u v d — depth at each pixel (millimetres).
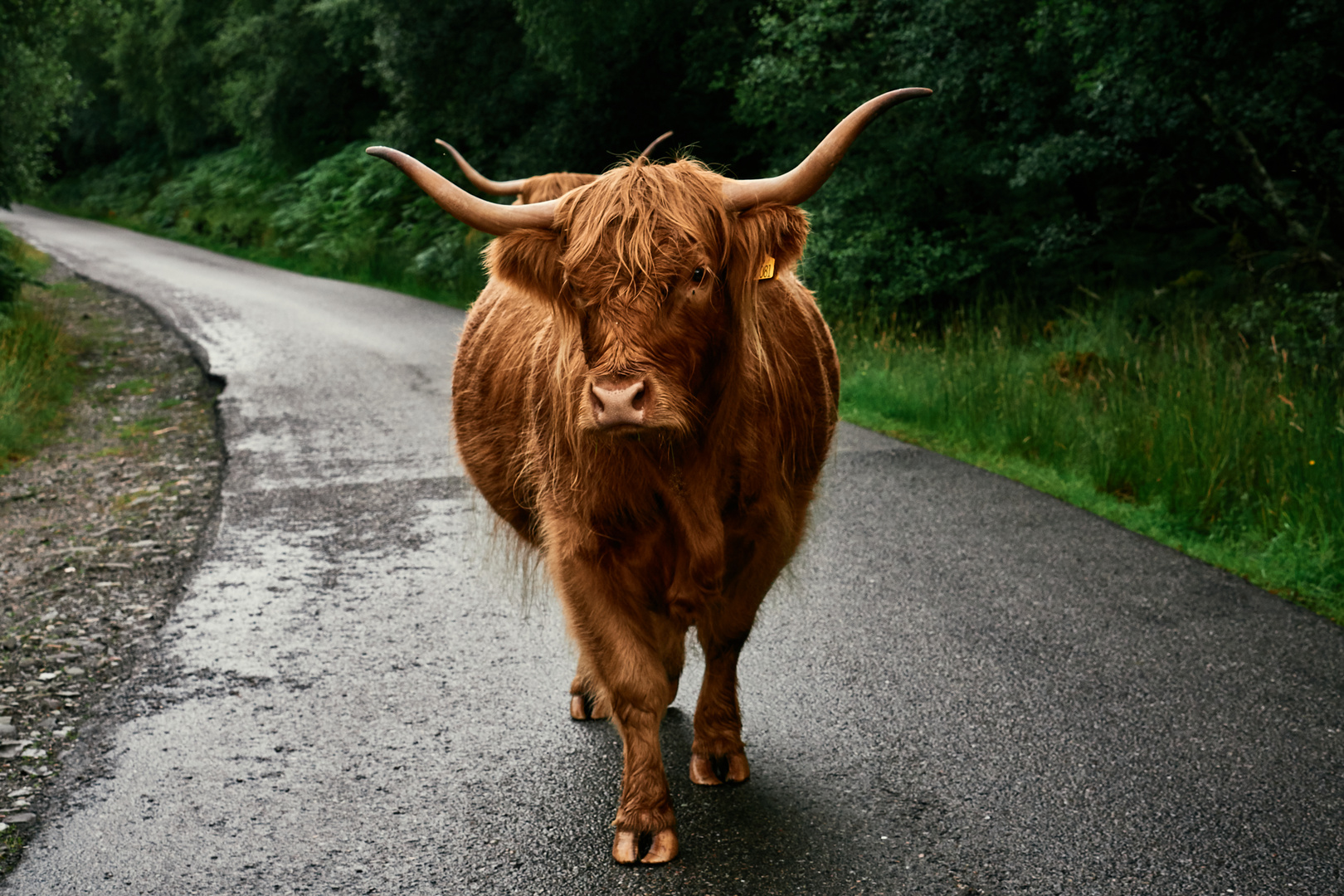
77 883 2795
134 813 3115
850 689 3863
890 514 5973
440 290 17891
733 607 3162
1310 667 3973
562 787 3248
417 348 12039
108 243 26312
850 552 5359
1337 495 5434
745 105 12797
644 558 2885
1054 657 4098
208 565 5340
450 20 18328
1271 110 8820
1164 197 12578
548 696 3863
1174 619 4453
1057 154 10094
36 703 3836
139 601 4887
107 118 40188
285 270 21844
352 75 27953
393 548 5570
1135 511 5941
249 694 3900
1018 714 3643
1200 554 5293
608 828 3031
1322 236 10570
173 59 32656
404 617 4625
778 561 3164
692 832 3002
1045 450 7195
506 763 3391
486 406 3688
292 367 11008
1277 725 3533
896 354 9930
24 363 9938
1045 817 3023
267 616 4656
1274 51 7941
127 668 4137
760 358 2855
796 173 2617
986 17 10422
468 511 6199
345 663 4160
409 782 3285
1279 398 6512
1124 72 8531
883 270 11828
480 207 2676
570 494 2873
